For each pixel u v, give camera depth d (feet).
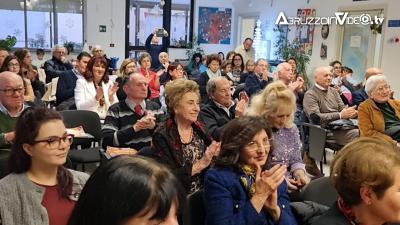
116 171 2.20
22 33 32.76
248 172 6.21
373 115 13.03
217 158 6.45
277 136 8.71
